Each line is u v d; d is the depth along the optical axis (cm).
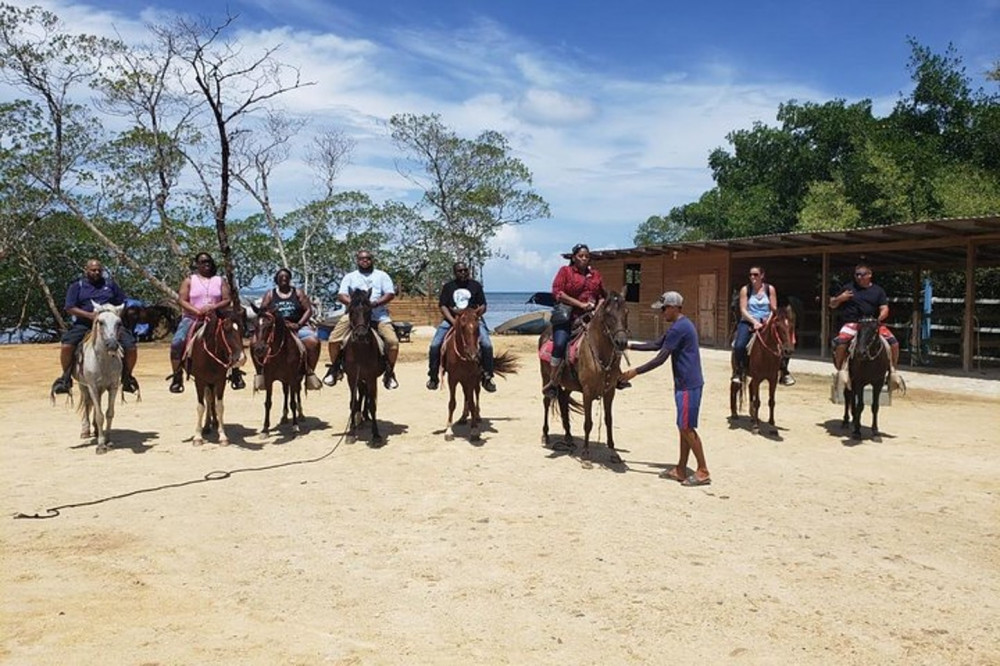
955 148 3416
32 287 3462
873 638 450
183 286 1009
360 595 512
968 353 1823
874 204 3148
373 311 1041
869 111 3991
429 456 948
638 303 3003
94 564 566
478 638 447
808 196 3494
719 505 735
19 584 523
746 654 429
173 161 2738
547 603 500
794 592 520
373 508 724
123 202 3088
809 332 2580
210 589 520
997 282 2664
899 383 1046
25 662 405
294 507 726
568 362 920
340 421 1203
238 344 963
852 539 635
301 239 3741
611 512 710
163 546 610
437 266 3784
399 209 3756
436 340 1056
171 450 979
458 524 673
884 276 2878
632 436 1085
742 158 4450
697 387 808
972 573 558
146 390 1564
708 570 561
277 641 439
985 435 1090
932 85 3488
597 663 418
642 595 513
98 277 998
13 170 2933
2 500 741
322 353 2327
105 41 2477
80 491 777
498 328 3512
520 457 944
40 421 1194
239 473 859
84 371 934
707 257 2623
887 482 827
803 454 965
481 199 3609
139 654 418
